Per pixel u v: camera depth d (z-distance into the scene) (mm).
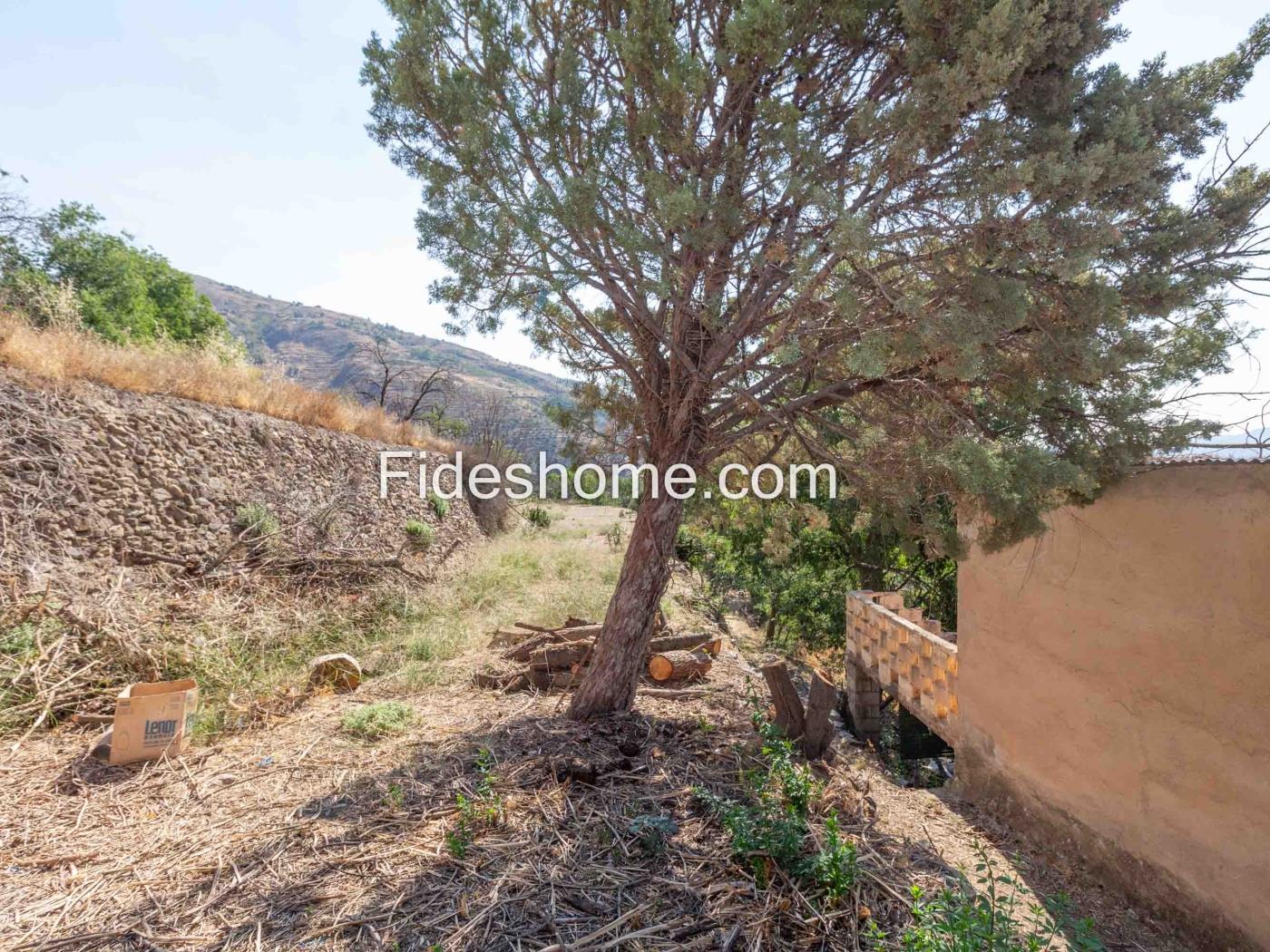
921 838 3777
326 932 2436
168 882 2762
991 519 3568
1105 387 3307
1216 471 2904
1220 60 3373
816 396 4109
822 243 3062
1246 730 2746
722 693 5652
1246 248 3238
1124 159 2859
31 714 4348
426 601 8617
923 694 5902
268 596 7398
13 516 5887
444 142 4074
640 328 4695
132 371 8570
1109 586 3520
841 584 11844
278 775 3846
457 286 4375
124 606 5730
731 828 2988
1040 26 2902
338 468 11219
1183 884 3033
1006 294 2828
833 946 2457
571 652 5820
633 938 2408
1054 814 3932
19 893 2668
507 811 3350
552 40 4262
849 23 3318
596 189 3355
